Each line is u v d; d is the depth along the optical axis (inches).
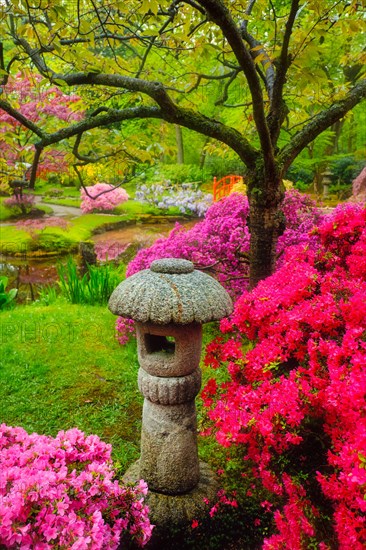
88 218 491.2
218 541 78.8
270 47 98.7
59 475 54.8
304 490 64.5
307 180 611.8
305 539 60.3
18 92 195.2
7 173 133.4
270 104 107.3
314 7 85.2
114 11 101.9
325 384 61.6
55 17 81.4
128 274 176.4
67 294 220.8
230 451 99.9
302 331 68.9
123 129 372.8
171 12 101.2
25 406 117.5
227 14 73.6
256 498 85.7
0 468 58.1
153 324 75.5
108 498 60.3
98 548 49.3
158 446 82.0
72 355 148.6
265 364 67.1
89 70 102.6
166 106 100.3
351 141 708.7
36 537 48.6
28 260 341.7
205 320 71.8
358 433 51.6
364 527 50.8
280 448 64.4
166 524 79.7
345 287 72.9
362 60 130.6
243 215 170.6
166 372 77.6
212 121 105.3
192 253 167.0
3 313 194.4
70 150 140.5
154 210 531.8
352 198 433.7
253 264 115.6
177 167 623.2
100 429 108.7
